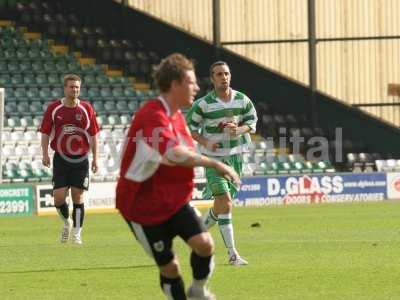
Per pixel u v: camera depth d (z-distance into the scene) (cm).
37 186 6781
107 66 8844
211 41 8738
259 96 8688
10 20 8981
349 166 8300
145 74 8850
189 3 8788
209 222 3306
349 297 2475
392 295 2495
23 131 7819
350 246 3838
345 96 8569
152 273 3034
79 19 9088
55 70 8556
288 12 8600
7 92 8162
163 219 1916
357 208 6681
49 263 3388
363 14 8531
